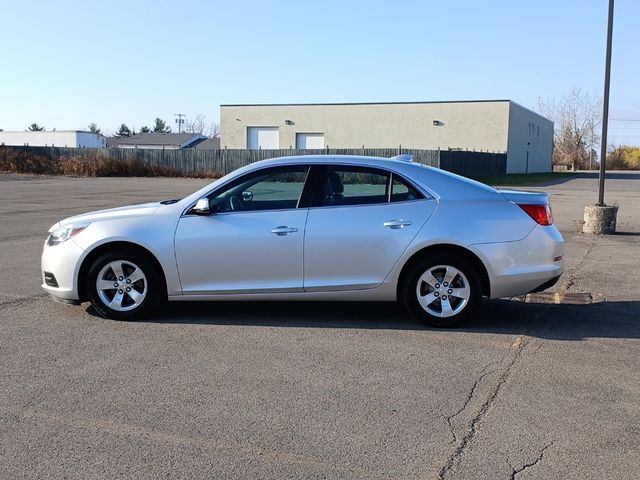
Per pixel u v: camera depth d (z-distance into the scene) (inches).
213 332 243.6
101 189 1159.0
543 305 292.4
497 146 2151.8
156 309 258.2
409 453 148.9
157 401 177.6
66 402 176.4
